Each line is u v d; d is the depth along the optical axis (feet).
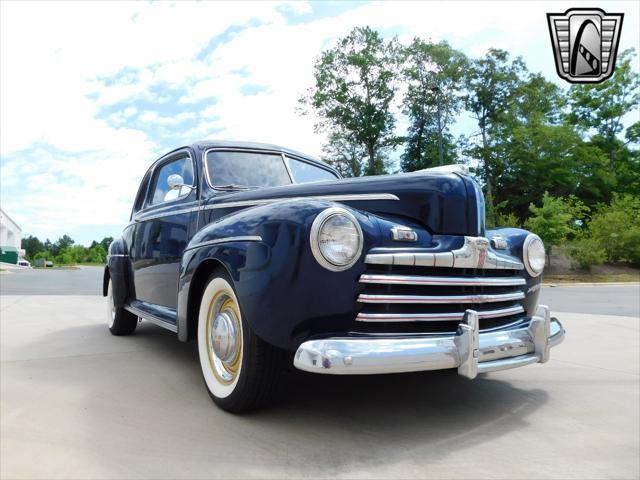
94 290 36.55
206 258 8.28
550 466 6.22
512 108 103.50
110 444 6.77
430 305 7.46
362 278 6.93
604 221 79.51
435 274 7.55
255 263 7.20
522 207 109.91
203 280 9.04
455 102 114.01
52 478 5.75
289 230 6.98
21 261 144.66
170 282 11.78
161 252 12.32
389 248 7.20
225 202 10.34
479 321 8.04
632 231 75.56
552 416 8.20
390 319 7.04
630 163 117.50
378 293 7.08
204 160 11.65
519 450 6.72
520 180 103.14
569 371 11.48
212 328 8.54
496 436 7.23
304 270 6.83
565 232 71.00
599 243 76.69
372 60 115.03
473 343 7.09
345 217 6.98
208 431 7.25
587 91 121.39
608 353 13.75
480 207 8.66
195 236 9.06
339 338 6.68
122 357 12.35
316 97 118.21
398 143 119.55
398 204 8.52
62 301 26.63
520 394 9.48
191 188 11.39
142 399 8.82
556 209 70.33
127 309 14.46
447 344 6.97
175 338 15.20
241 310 7.51
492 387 9.94
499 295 8.28
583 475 5.98
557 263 76.33
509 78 108.88
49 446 6.71
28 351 13.07
